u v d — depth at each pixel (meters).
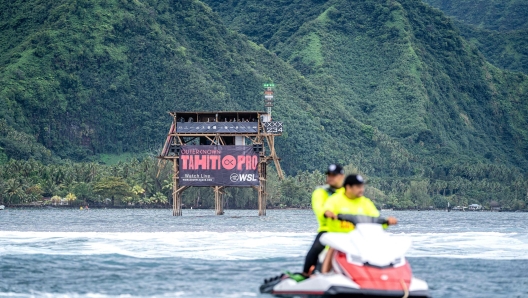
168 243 98.69
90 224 193.12
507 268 70.44
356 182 45.44
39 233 120.25
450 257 81.00
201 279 60.81
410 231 160.38
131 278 61.34
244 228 159.25
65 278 61.25
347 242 44.06
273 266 70.38
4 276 62.59
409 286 42.94
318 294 43.47
